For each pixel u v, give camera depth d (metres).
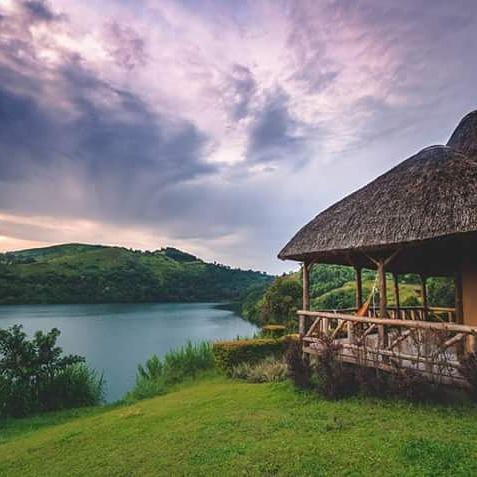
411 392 8.30
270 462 6.24
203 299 122.75
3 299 86.44
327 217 11.80
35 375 15.39
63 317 60.44
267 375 13.84
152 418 9.84
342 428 7.43
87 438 9.00
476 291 10.93
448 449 6.02
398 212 9.51
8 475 7.53
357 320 9.87
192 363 18.39
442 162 9.96
